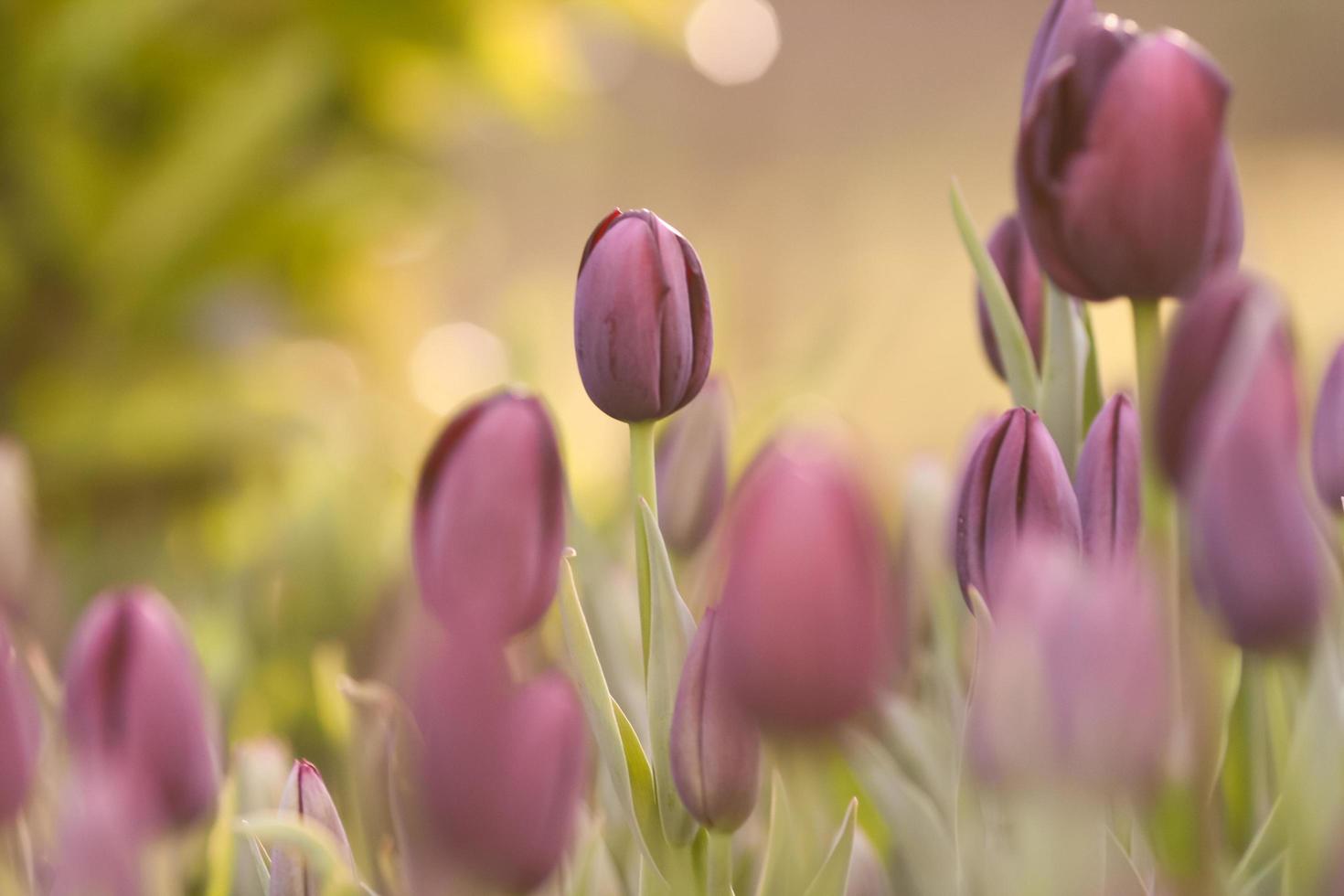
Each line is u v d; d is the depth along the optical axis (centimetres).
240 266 429
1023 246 127
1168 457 109
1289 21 731
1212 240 113
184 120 412
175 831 115
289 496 246
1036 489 114
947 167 719
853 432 101
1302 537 106
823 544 100
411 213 471
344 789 134
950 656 129
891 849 122
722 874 116
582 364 118
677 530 134
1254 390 106
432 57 454
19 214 389
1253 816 114
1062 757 100
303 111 402
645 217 118
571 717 102
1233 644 107
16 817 112
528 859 102
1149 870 114
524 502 111
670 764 115
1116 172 112
